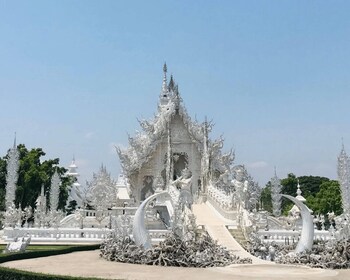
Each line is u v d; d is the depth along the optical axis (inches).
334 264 989.2
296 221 2033.7
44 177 2918.3
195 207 1839.3
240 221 1482.5
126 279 724.7
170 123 2272.4
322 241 1286.9
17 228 1630.2
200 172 2255.2
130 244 1091.3
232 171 2137.1
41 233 1593.3
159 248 1007.0
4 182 2869.1
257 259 1147.9
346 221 1485.0
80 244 1487.5
